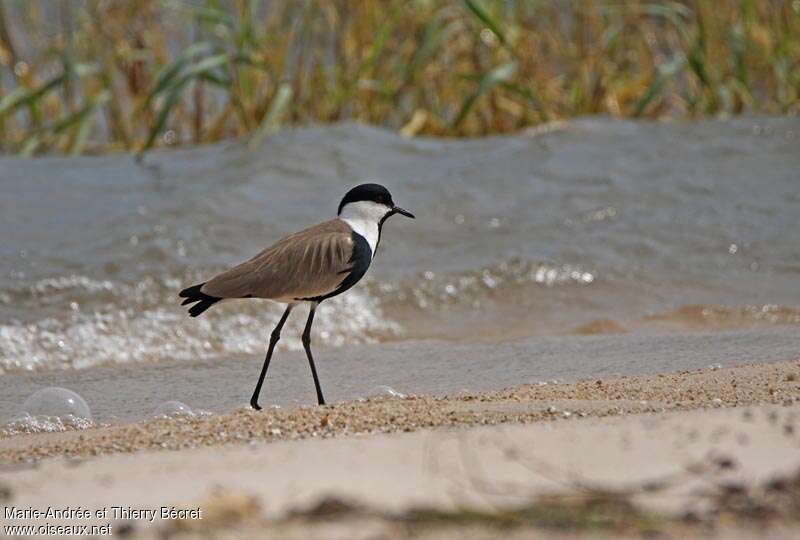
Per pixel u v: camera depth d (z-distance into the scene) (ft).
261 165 55.26
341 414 27.27
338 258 34.17
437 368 38.06
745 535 17.79
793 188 52.80
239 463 22.47
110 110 61.26
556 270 46.83
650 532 17.93
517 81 62.28
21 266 46.14
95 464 23.12
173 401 34.73
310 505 19.34
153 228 49.08
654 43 64.90
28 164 56.75
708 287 45.57
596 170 54.70
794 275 46.32
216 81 59.00
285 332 43.39
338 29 61.26
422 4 61.41
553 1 63.00
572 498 19.44
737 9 64.75
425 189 53.31
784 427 23.72
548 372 36.47
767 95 65.10
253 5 59.88
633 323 43.04
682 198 52.08
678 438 23.04
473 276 46.57
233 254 47.70
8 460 25.21
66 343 41.88
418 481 20.72
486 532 18.02
